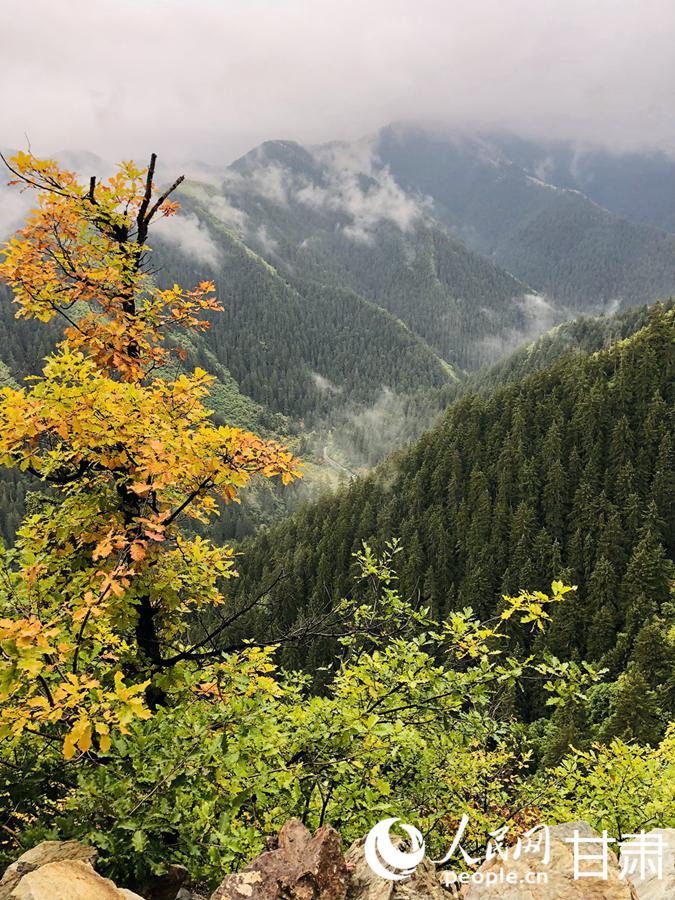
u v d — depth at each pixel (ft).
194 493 27.55
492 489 411.13
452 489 419.74
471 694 26.86
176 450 25.00
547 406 438.40
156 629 32.53
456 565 383.24
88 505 28.35
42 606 26.50
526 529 359.05
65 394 24.07
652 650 209.26
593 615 299.99
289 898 17.65
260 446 26.99
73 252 30.25
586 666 27.09
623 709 155.63
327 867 18.51
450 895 19.25
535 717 201.16
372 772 25.14
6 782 23.89
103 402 24.16
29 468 27.40
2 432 23.89
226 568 32.04
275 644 29.71
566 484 378.12
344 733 24.02
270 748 23.32
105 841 19.74
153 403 26.35
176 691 29.45
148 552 27.12
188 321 32.48
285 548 444.14
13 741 24.23
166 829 20.53
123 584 24.25
